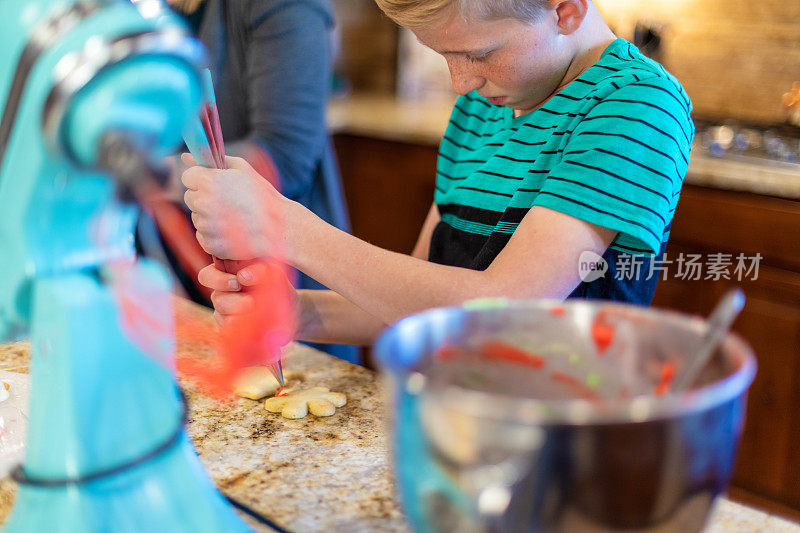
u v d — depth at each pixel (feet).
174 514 1.82
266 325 3.02
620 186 2.95
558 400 1.90
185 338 3.42
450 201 3.93
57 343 1.72
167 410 1.88
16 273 1.69
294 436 2.57
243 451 2.47
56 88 1.42
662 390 1.74
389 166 9.13
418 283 2.94
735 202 6.41
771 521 2.06
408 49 10.93
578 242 2.96
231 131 5.31
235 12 5.06
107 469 1.75
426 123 8.91
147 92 1.47
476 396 1.30
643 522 1.34
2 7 1.54
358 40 11.52
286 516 2.10
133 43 1.42
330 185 5.58
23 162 1.54
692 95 8.95
